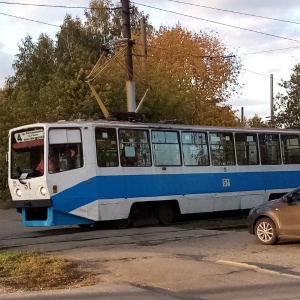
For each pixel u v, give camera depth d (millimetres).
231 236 14570
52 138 16266
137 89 27766
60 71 29453
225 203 20156
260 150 21734
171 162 18688
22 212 16797
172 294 8266
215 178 19906
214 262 10695
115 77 28266
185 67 37969
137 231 16328
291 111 37750
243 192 20812
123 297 8102
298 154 23234
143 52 29156
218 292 8359
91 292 8438
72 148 16484
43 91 29641
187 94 30078
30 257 11125
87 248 12867
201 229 16797
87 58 29891
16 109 28156
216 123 38281
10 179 16969
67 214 16281
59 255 11836
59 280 9328
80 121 16969
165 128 18703
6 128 27609
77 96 27594
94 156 16719
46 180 15938
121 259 11188
